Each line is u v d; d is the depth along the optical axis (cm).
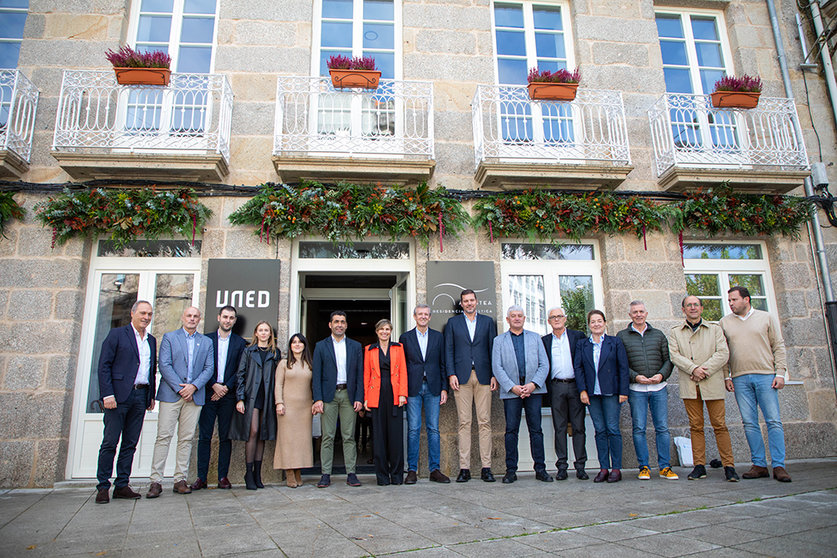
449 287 607
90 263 595
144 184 595
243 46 661
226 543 294
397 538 296
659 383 508
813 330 650
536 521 331
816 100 719
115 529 333
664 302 632
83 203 562
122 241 580
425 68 680
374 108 664
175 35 668
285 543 292
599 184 644
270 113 645
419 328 540
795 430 619
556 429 520
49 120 612
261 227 590
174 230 590
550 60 721
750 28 739
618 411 503
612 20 720
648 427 596
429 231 614
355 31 696
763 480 462
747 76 663
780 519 315
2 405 534
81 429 557
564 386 521
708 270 670
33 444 529
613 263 635
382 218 589
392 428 509
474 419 578
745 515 329
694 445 499
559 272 650
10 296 558
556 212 616
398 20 705
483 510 369
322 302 1073
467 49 693
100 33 642
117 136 605
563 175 621
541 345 519
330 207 582
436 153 654
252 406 489
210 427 503
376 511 372
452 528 317
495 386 532
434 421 530
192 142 608
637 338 516
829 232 675
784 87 718
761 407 482
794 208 657
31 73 622
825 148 705
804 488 414
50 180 595
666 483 470
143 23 670
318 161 592
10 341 548
